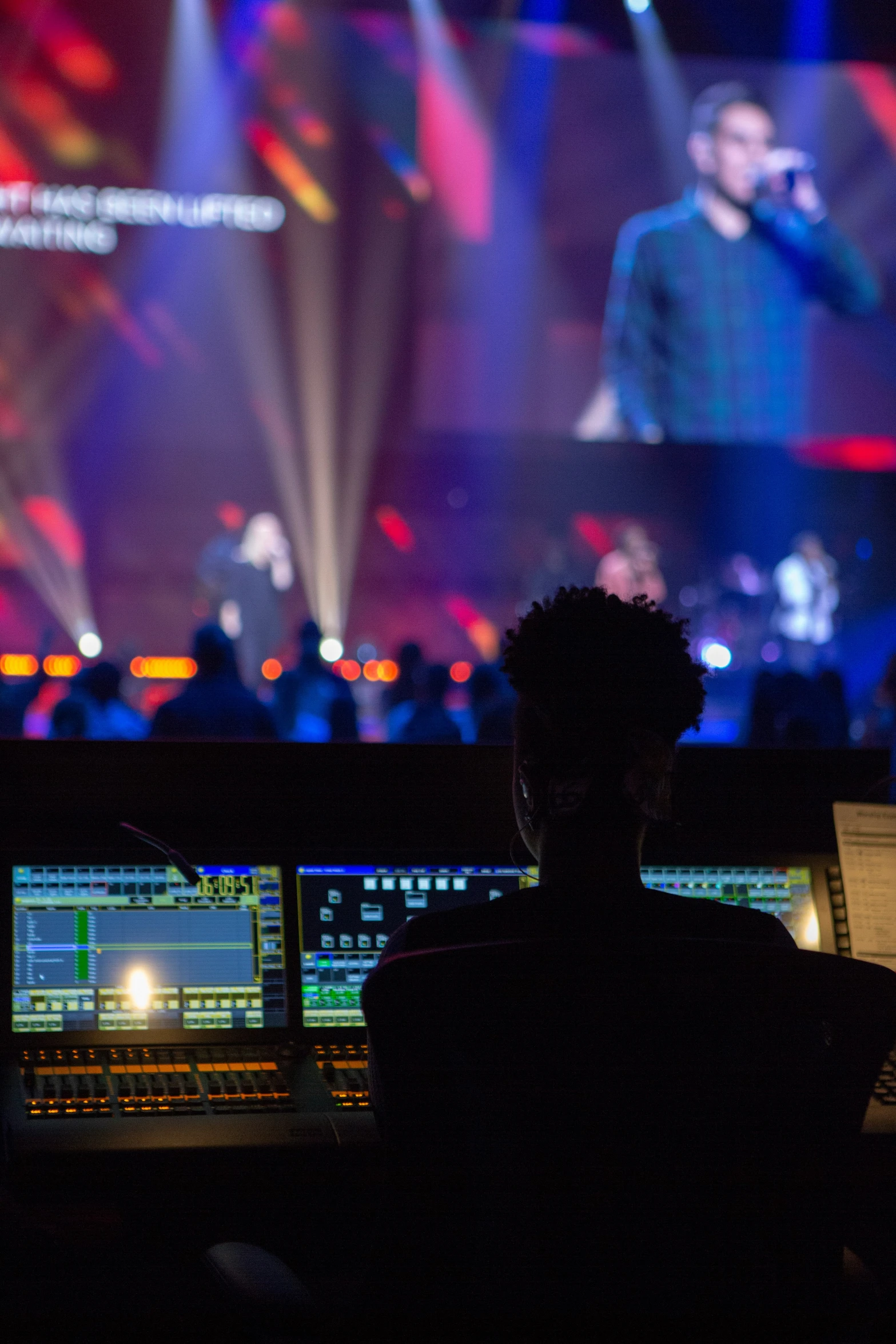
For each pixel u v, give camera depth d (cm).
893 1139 155
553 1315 100
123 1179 143
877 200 910
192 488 1018
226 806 185
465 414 953
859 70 884
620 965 100
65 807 179
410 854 188
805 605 1022
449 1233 102
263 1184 146
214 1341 149
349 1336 105
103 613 1055
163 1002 172
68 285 910
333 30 865
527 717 121
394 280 927
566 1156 101
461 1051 102
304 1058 169
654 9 848
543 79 883
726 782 203
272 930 179
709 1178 101
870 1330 112
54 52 857
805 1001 101
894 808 206
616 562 1044
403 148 898
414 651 533
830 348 931
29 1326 150
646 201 913
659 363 932
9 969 168
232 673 438
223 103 878
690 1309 100
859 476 1044
